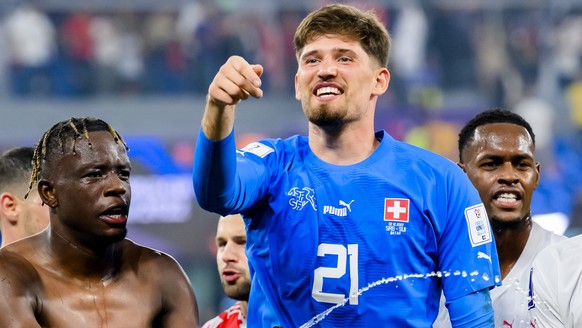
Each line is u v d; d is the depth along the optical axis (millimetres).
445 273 13047
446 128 53594
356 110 12859
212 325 18547
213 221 44594
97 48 53188
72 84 52438
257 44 54500
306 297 12875
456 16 57844
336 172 12953
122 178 12086
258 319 13617
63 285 12023
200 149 11914
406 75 55781
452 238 13031
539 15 58938
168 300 12539
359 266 12672
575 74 58031
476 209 13164
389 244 12695
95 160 11898
